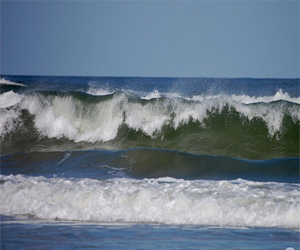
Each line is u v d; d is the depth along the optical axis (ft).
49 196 92.48
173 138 170.50
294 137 165.07
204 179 122.62
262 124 168.66
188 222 80.89
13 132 178.81
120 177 124.98
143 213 84.07
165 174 128.06
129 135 174.40
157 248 65.51
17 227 76.69
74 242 68.13
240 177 124.47
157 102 176.86
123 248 65.41
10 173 133.08
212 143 166.20
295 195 92.38
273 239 70.69
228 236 72.18
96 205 86.99
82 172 130.21
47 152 153.99
